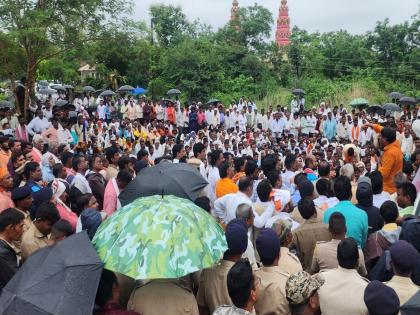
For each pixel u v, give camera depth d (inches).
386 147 319.9
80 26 650.2
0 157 367.9
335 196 250.2
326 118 922.1
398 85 1519.4
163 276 132.6
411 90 1508.4
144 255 135.9
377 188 259.3
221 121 983.0
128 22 677.9
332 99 1406.3
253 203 237.6
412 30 1610.5
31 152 382.3
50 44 647.8
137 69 1362.0
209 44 1485.0
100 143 712.4
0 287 171.5
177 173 234.8
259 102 1384.1
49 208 193.8
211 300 157.9
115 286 141.8
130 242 139.9
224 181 282.4
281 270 160.7
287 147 747.4
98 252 141.6
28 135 592.1
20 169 301.7
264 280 157.6
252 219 201.2
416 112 973.2
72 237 145.7
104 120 958.4
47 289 125.6
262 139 828.6
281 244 180.1
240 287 130.4
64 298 124.5
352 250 150.6
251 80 1476.4
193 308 144.8
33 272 130.5
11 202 245.8
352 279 149.9
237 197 240.2
